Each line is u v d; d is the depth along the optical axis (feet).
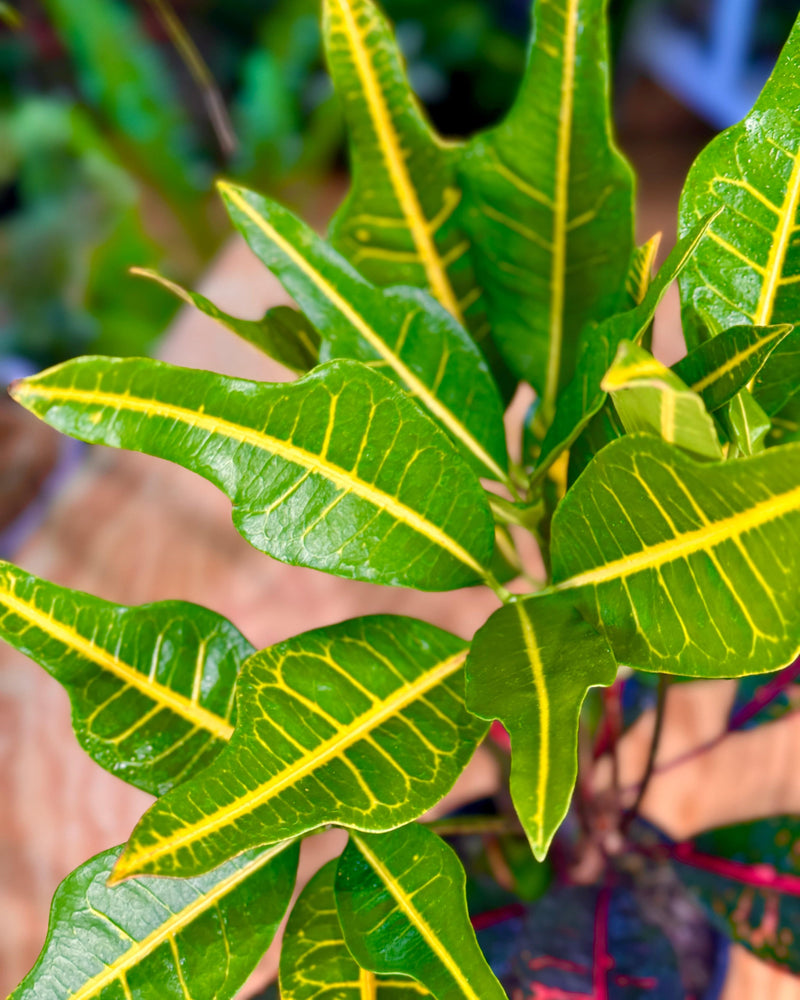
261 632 2.40
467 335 1.50
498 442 1.52
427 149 1.56
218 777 1.26
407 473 1.34
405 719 1.34
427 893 1.33
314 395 1.30
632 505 1.26
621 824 1.85
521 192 1.56
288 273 1.47
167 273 4.72
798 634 1.17
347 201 1.59
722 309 1.47
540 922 1.85
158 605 1.46
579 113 1.50
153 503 2.67
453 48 5.38
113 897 1.34
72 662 1.42
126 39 3.94
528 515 1.52
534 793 1.19
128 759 1.43
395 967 1.30
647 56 5.73
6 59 5.21
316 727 1.32
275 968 2.01
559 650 1.30
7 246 4.78
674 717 2.25
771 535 1.18
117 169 4.44
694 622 1.24
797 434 1.54
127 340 4.42
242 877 1.38
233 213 1.45
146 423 1.28
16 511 3.66
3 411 4.01
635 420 1.25
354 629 1.38
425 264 1.64
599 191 1.54
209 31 5.80
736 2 4.79
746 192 1.43
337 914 1.36
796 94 1.40
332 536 1.34
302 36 4.25
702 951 1.93
